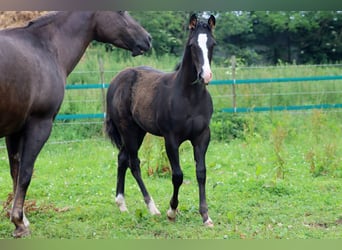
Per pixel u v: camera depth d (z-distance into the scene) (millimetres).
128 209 7090
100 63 12617
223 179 8508
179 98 6145
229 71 14906
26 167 5535
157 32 19297
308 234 5824
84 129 12320
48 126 5617
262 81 13453
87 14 6164
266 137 12023
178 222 6391
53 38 5863
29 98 5344
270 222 6316
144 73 7090
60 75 5777
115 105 7195
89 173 9156
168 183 8523
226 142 11922
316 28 20906
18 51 5309
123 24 6277
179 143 6301
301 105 14148
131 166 7094
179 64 6473
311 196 7496
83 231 5961
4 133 5465
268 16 20594
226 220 6434
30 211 6660
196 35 5828
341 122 13445
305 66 15773
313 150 9875
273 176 8578
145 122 6688
